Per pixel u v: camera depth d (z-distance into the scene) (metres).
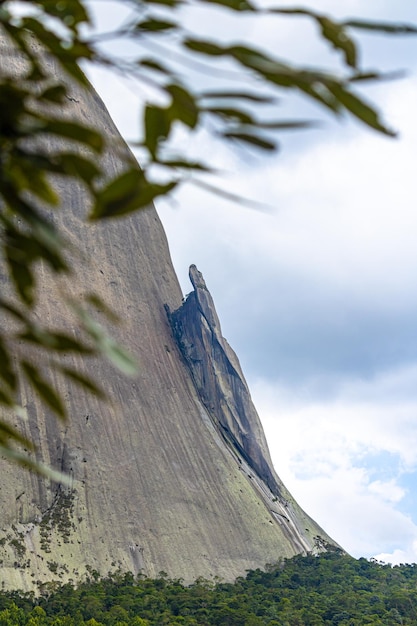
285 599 125.31
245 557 161.62
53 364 3.71
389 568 152.00
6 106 3.54
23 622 111.94
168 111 3.37
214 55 3.34
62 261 3.57
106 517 156.00
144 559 151.00
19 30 3.69
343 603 124.44
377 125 3.30
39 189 3.62
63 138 3.65
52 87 3.64
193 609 119.50
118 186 3.45
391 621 113.88
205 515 167.50
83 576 140.50
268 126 3.29
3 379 3.68
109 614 114.31
